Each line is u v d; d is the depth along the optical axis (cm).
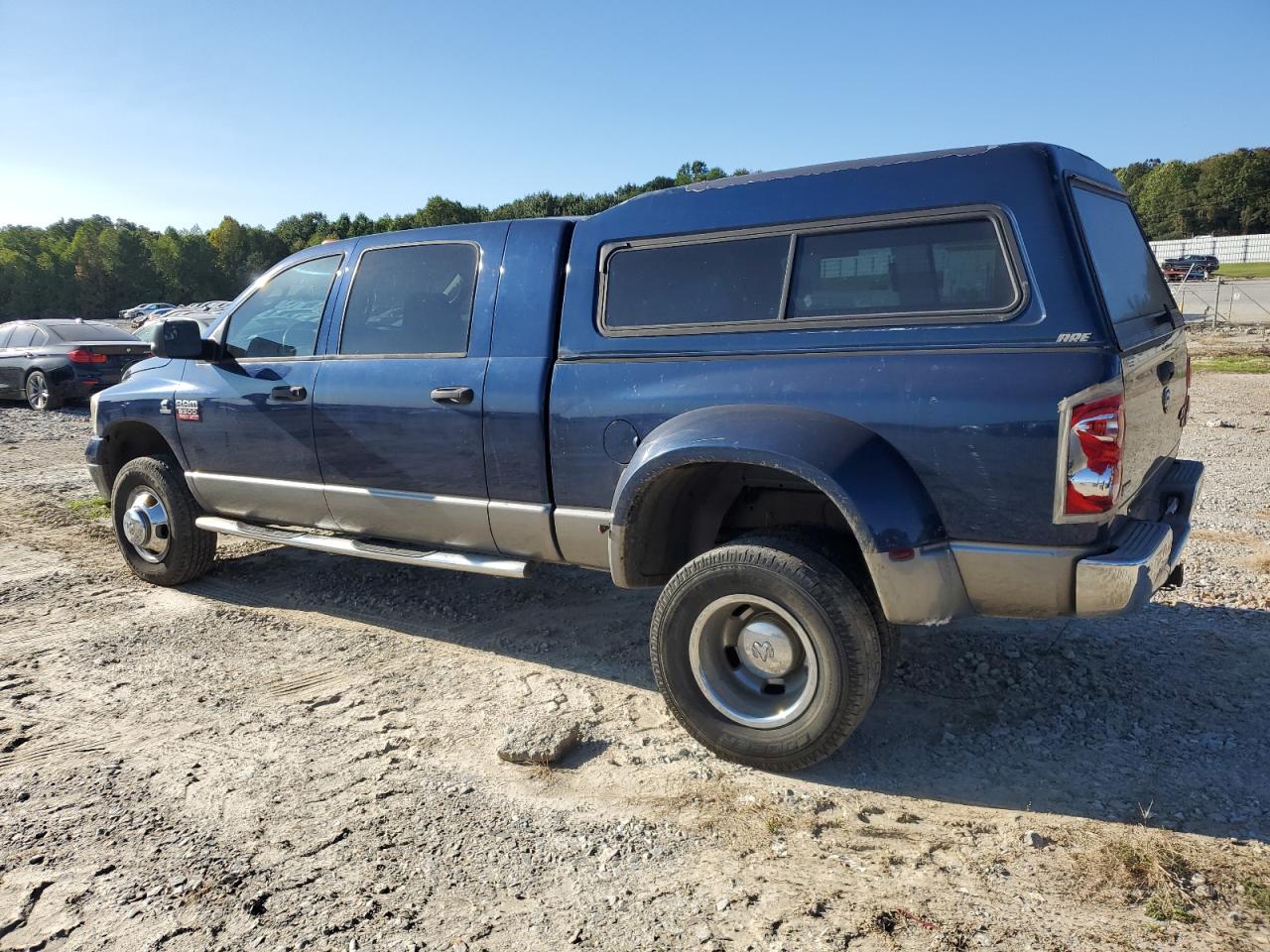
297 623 493
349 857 282
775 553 316
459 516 416
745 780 325
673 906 256
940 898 256
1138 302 344
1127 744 341
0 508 779
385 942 244
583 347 374
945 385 293
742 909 254
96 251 9850
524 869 275
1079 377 274
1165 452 359
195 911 258
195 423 512
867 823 296
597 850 284
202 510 540
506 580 552
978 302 295
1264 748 334
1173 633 441
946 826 293
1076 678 394
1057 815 297
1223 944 234
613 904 258
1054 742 344
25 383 1439
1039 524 284
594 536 378
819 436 305
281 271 491
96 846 290
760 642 327
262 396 477
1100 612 285
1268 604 475
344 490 455
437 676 421
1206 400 1266
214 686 413
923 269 304
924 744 347
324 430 454
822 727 313
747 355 332
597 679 415
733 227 341
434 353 420
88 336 1478
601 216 379
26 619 504
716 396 335
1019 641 436
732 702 337
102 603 530
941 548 297
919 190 306
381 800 315
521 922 251
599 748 351
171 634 479
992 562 293
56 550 646
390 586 548
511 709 386
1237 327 2366
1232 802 300
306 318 474
